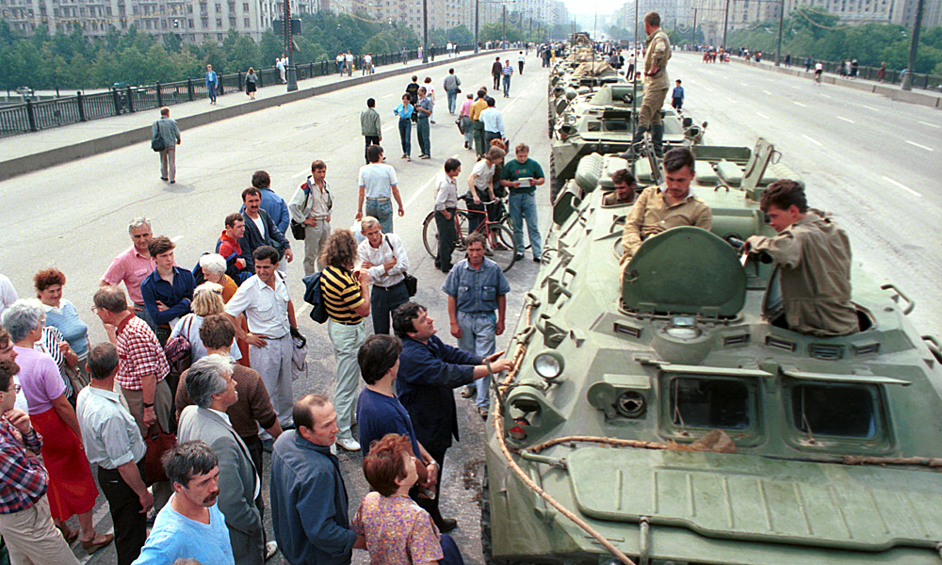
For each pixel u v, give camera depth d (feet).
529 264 43.57
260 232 31.50
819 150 77.92
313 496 14.90
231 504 16.37
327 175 65.72
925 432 16.11
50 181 66.13
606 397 16.80
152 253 25.44
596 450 16.25
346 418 25.34
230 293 27.35
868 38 416.05
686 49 436.76
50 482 19.89
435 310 37.09
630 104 56.03
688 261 18.03
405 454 14.07
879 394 16.46
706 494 14.89
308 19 468.75
